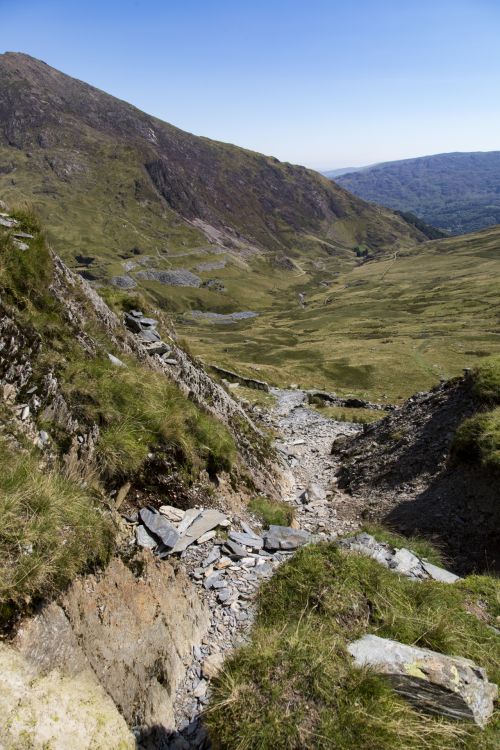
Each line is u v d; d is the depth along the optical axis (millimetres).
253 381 53969
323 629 6102
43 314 9562
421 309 195000
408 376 92188
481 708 5285
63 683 4777
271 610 6801
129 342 14742
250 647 5664
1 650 4422
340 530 15055
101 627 5656
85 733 4574
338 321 192000
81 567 5766
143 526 8234
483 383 19578
